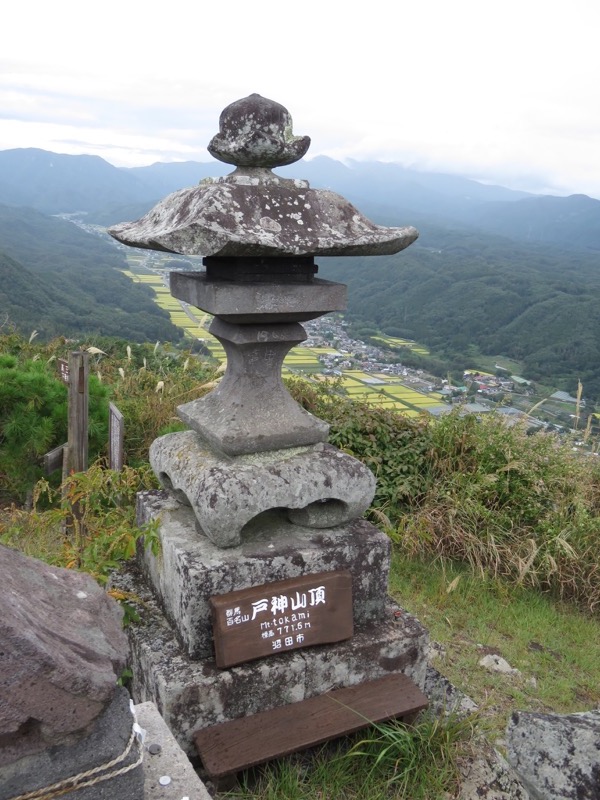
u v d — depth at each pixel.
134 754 1.49
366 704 2.50
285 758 2.41
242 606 2.38
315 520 2.70
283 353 2.70
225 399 2.72
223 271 2.46
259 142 2.34
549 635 4.14
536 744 2.12
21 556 1.68
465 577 4.68
